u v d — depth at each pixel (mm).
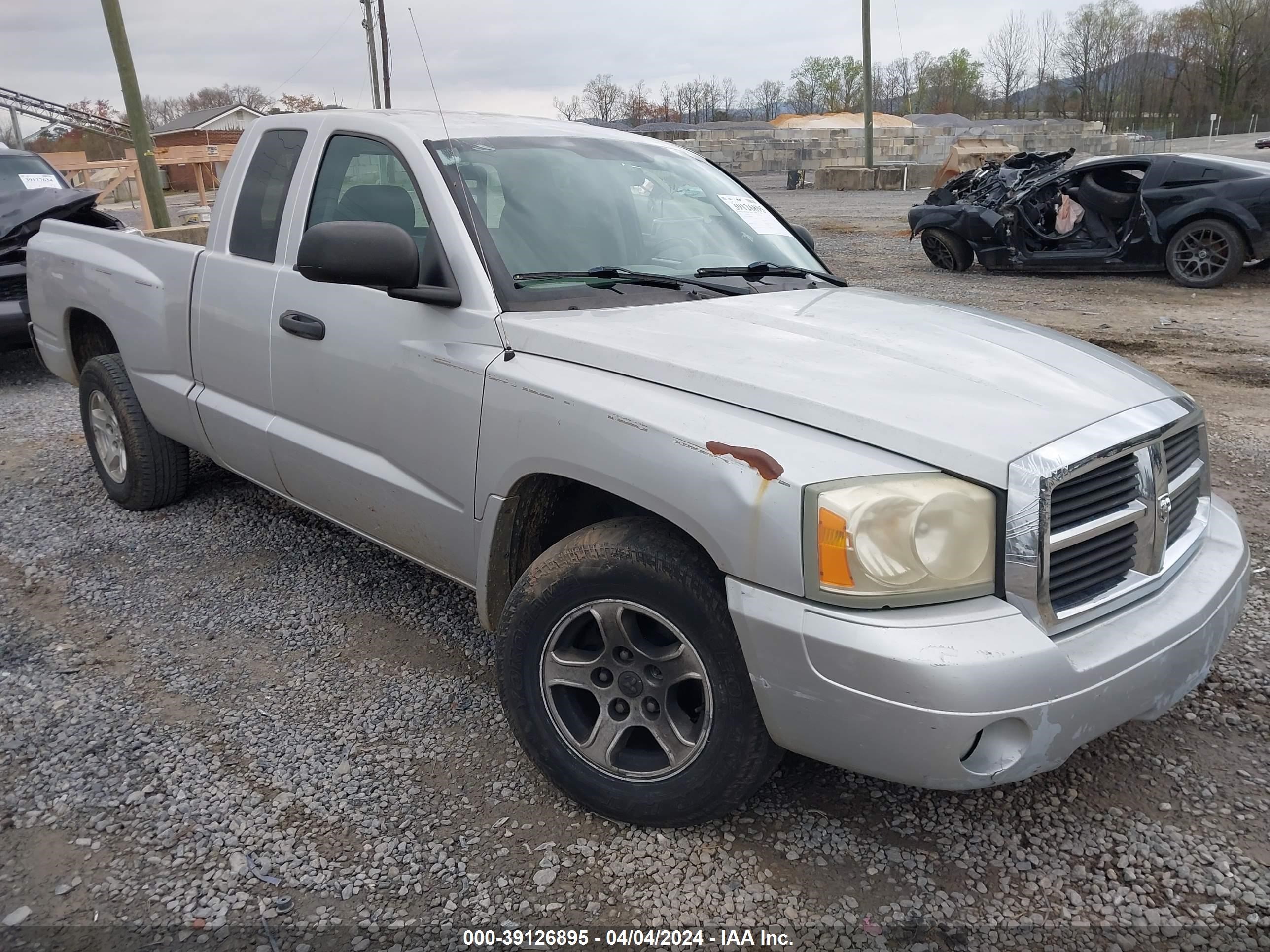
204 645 3521
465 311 2846
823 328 2730
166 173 44688
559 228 3111
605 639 2457
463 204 2984
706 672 2287
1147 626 2219
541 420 2533
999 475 2041
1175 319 9312
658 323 2721
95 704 3129
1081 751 2857
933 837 2512
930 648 1963
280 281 3492
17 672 3326
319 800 2662
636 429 2314
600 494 2750
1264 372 7332
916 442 2098
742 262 3422
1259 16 75750
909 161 44375
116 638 3568
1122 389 2467
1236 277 11641
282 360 3471
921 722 1961
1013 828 2541
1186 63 81062
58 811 2607
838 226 19422
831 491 2037
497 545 2789
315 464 3436
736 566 2141
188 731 2979
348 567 4172
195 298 3926
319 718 3057
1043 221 12250
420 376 2912
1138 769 2770
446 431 2852
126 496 4762
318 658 3430
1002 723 2000
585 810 2621
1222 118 78375
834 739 2086
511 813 2617
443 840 2512
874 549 2008
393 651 3477
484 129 3391
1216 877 2361
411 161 3125
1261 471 5176
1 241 7418
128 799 2652
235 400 3836
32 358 8961
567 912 2271
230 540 4461
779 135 45438
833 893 2324
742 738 2275
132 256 4414
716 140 44281
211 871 2395
